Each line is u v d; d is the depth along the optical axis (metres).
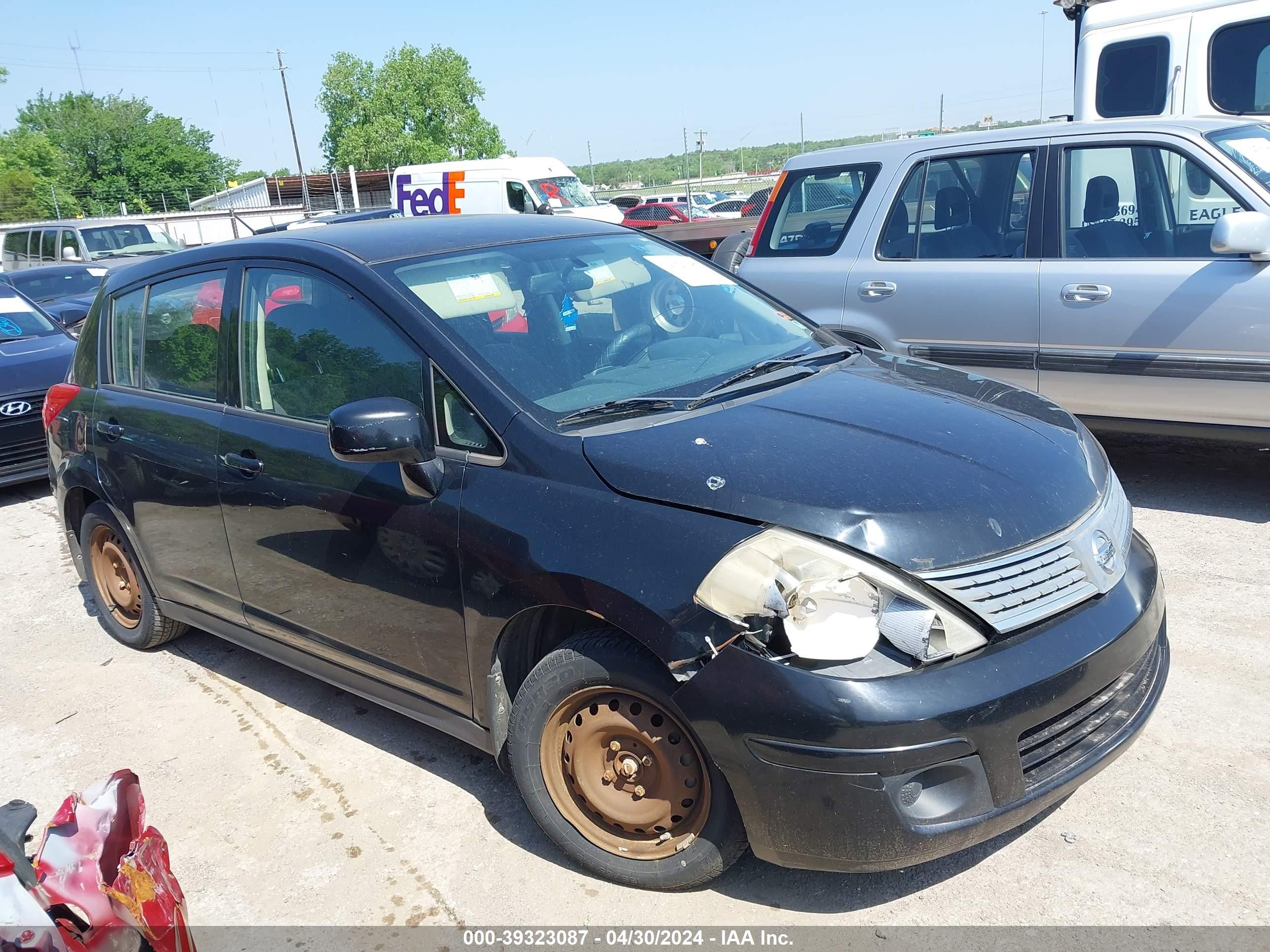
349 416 2.86
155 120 88.31
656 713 2.62
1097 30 8.70
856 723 2.30
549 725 2.81
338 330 3.38
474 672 3.01
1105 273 5.29
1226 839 2.85
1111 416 5.47
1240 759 3.20
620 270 3.81
